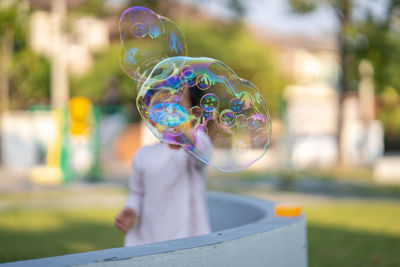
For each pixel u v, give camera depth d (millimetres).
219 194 2723
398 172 12125
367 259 3564
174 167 2043
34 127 13516
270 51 18078
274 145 15633
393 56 11516
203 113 1879
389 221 5523
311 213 6238
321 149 15516
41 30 18719
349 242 4266
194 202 2062
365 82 14328
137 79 2242
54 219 5824
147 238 2053
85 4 12523
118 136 15414
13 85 16922
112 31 20453
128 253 1318
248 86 1948
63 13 13109
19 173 12125
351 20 11242
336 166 12625
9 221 5688
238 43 16375
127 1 11703
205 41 15906
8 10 15023
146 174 2070
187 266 1383
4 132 13586
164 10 11711
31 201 7504
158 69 1927
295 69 21484
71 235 4766
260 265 1614
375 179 11266
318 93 19812
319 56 21781
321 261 3510
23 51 16109
